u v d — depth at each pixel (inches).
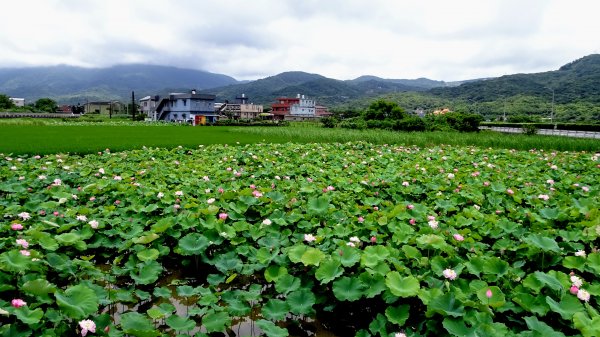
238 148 685.3
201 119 2856.8
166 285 203.8
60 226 223.9
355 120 2385.6
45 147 678.5
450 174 388.2
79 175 406.6
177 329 148.9
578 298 150.3
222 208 276.4
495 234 224.5
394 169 455.5
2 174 386.3
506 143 909.8
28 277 158.2
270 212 268.2
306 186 341.1
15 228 208.4
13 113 3201.3
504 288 169.0
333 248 204.1
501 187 338.3
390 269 181.0
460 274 182.5
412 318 158.7
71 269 180.4
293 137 1085.8
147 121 3085.6
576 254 184.2
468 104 5639.8
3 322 135.0
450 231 225.5
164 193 305.0
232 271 200.1
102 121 2839.6
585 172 468.8
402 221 249.4
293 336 164.4
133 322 143.7
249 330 167.3
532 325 135.3
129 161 536.4
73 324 143.3
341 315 175.5
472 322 138.6
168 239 233.6
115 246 220.2
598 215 236.8
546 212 249.9
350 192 341.7
